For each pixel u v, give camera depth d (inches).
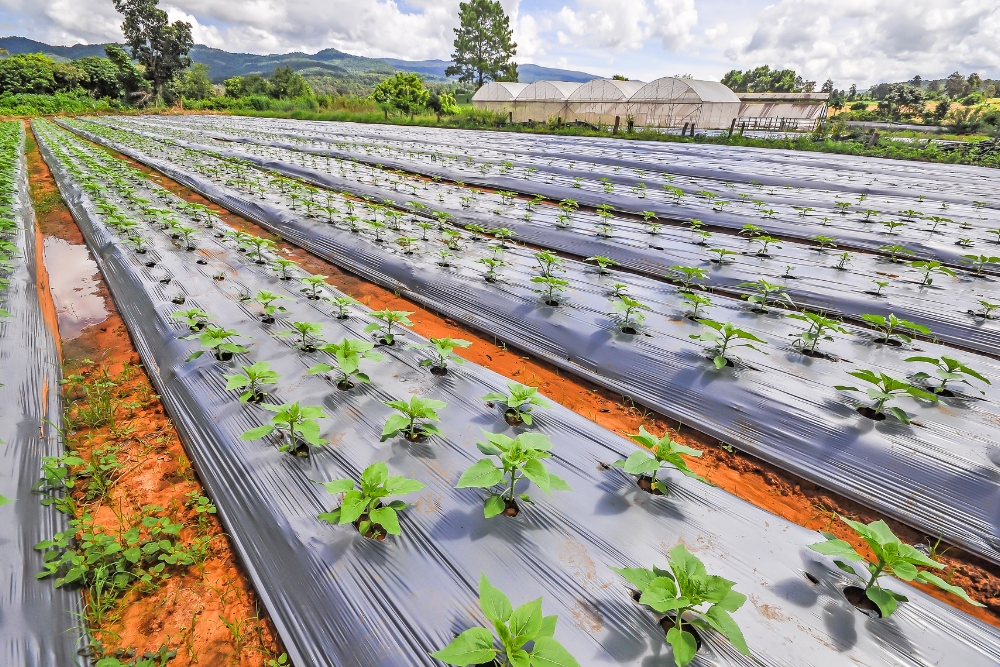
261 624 108.0
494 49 2785.4
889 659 88.8
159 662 99.2
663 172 696.4
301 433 135.1
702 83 1314.0
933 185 593.0
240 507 129.9
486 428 153.6
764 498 149.9
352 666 93.4
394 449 142.5
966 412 162.6
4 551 111.0
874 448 153.0
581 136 1220.5
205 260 302.5
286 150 879.1
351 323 226.1
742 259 322.3
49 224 428.8
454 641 78.4
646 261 332.8
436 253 325.7
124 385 194.7
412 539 112.7
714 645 88.9
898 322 198.2
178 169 650.2
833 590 102.0
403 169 703.7
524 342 234.2
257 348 200.5
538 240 390.6
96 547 116.4
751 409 175.3
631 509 121.9
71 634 100.8
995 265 311.4
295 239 384.5
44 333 224.4
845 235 379.9
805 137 1145.4
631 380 200.5
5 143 798.5
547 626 80.3
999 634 94.4
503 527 115.3
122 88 2348.7
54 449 152.7
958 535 132.8
